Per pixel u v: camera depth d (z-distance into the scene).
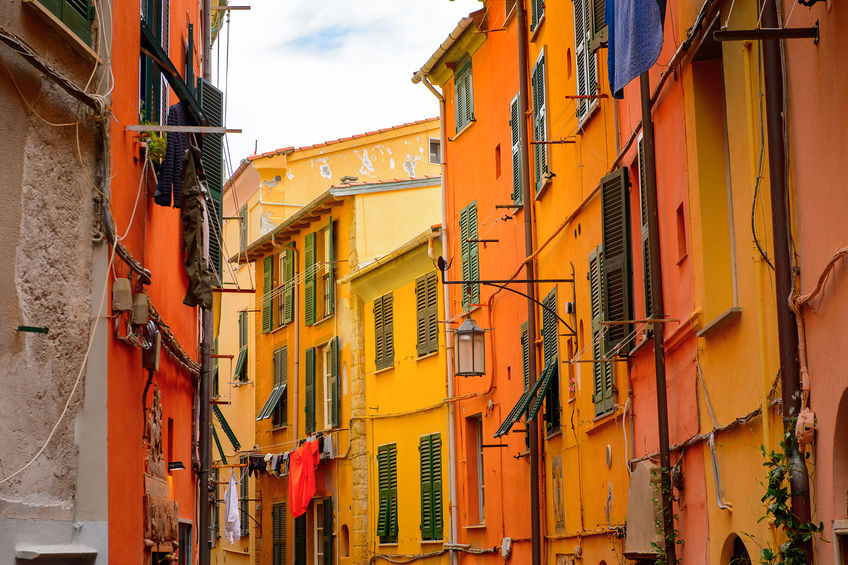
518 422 19.58
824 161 7.65
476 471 23.05
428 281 25.31
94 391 9.39
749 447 9.49
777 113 8.42
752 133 9.18
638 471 12.24
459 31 22.73
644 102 11.73
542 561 18.23
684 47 10.71
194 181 11.70
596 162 15.34
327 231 31.17
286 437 33.62
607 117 14.82
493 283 16.33
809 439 7.92
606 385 14.67
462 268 23.48
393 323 27.08
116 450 9.84
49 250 8.94
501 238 21.12
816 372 7.91
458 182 24.09
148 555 11.84
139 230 11.68
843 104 7.28
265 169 36.31
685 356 11.47
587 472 15.80
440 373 24.55
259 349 36.47
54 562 8.66
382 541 27.11
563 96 17.17
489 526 21.50
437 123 37.38
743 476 9.64
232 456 38.00
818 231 7.80
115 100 10.30
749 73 9.21
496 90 21.56
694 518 11.16
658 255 11.59
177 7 16.20
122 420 10.16
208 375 18.80
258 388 36.38
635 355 13.47
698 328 10.78
